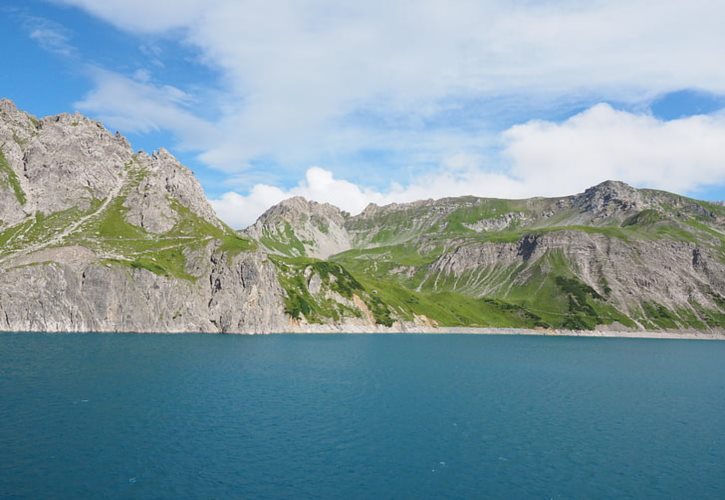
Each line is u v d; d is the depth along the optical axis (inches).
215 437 2778.1
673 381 5689.0
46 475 2170.3
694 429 3435.0
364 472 2399.1
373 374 5172.2
